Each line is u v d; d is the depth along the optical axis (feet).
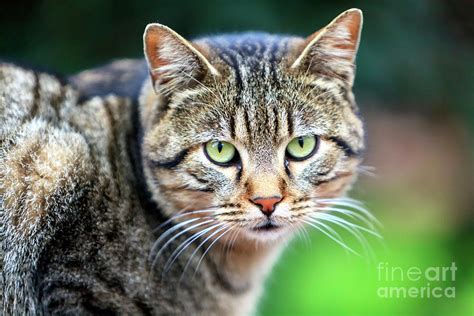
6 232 2.61
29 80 2.70
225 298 2.79
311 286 3.50
